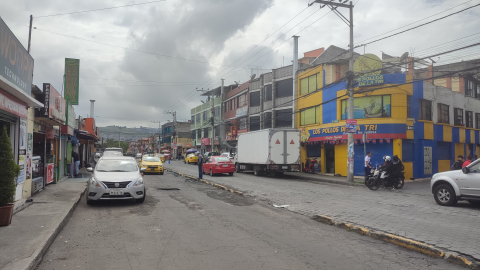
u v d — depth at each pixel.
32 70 10.24
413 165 20.23
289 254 5.43
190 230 7.01
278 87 32.44
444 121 23.11
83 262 4.97
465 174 9.70
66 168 18.67
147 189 14.45
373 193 13.53
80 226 7.34
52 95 12.05
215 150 48.75
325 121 24.31
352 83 18.09
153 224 7.55
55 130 14.64
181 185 16.42
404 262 5.12
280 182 18.62
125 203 10.50
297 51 29.36
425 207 9.91
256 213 9.16
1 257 4.82
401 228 7.07
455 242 5.89
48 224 6.90
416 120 20.58
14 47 8.34
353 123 17.89
